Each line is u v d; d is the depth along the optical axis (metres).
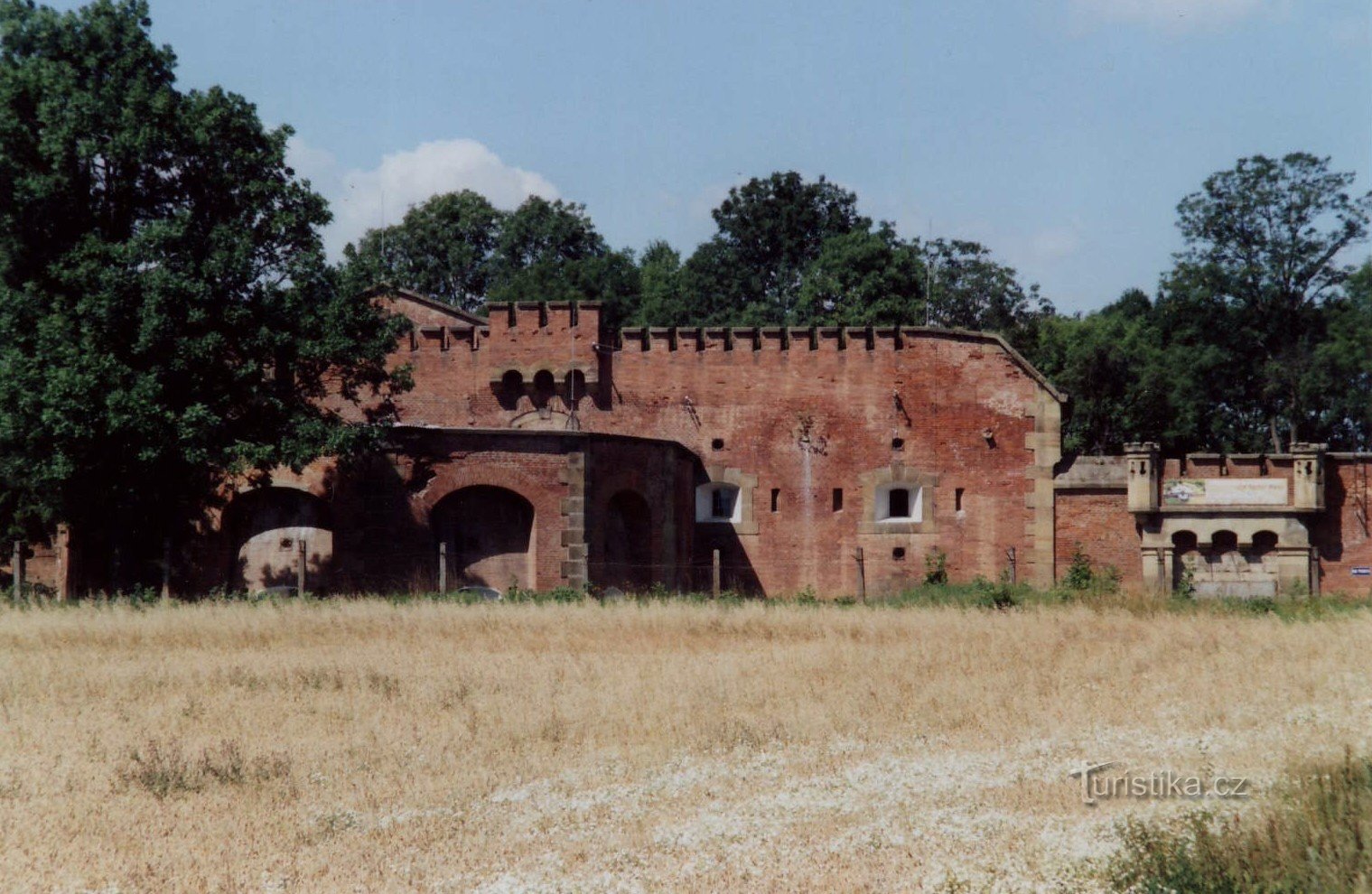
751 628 31.70
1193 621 32.72
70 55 38.81
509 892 14.21
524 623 31.61
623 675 25.36
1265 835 14.19
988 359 50.66
